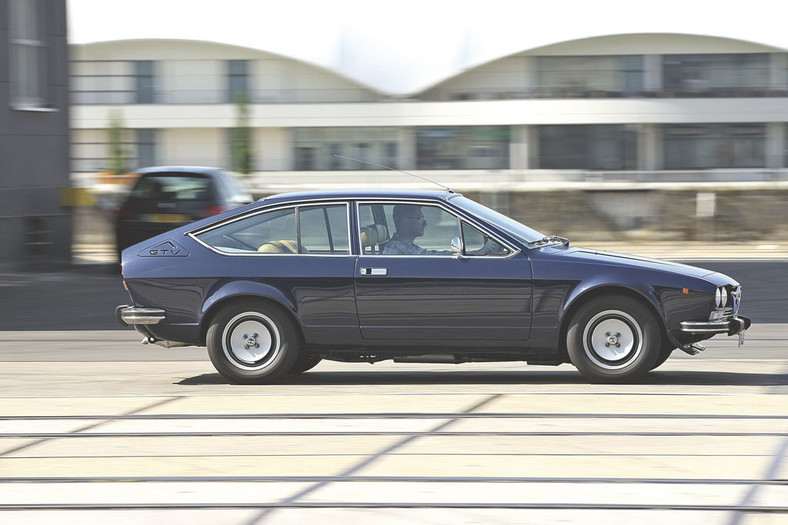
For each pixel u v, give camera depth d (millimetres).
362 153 95625
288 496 8602
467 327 13180
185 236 13797
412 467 9445
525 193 66062
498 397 12609
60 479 9195
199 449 10250
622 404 12055
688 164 92125
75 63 98312
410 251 13359
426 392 13102
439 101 93938
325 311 13336
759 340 18266
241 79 100062
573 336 13141
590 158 93000
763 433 10586
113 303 25359
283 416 11688
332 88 99875
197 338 13680
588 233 65188
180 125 95750
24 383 14234
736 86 94375
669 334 13055
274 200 13758
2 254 32781
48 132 34656
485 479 9016
